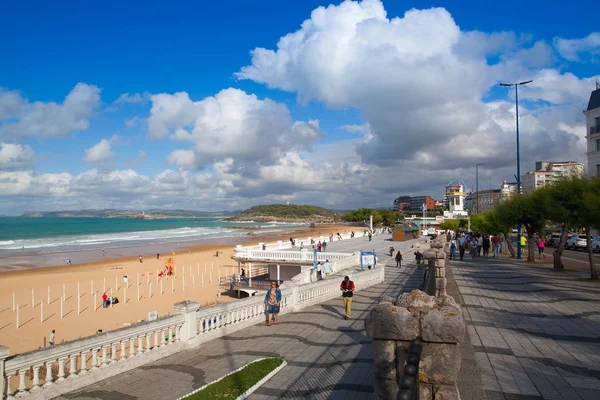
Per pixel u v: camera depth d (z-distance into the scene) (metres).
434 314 4.14
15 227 161.25
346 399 7.64
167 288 40.19
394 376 4.29
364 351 10.76
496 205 38.28
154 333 10.72
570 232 65.69
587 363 8.16
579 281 20.12
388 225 159.62
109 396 8.30
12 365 7.67
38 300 34.41
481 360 8.36
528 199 31.25
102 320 28.41
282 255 34.31
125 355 10.35
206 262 58.72
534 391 6.79
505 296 15.78
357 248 52.19
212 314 12.54
